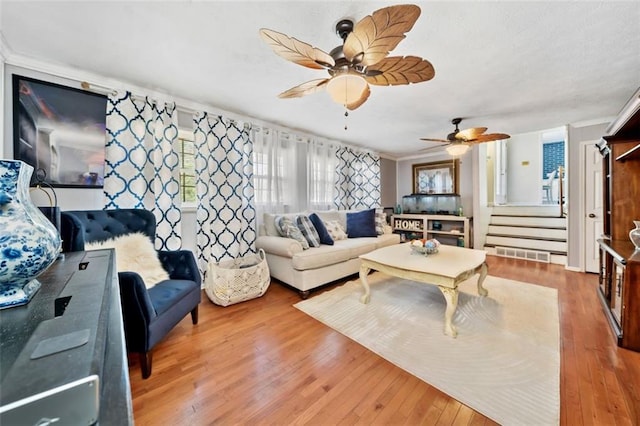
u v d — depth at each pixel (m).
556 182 6.20
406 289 2.96
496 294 2.74
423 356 1.69
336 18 1.50
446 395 1.35
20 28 1.57
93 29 1.59
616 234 2.35
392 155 5.84
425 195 5.43
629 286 1.72
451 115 3.17
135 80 2.27
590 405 1.26
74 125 2.10
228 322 2.18
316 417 1.22
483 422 1.19
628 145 2.29
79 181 2.12
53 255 0.81
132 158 2.35
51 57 1.89
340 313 2.34
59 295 0.74
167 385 1.43
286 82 2.31
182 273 2.12
